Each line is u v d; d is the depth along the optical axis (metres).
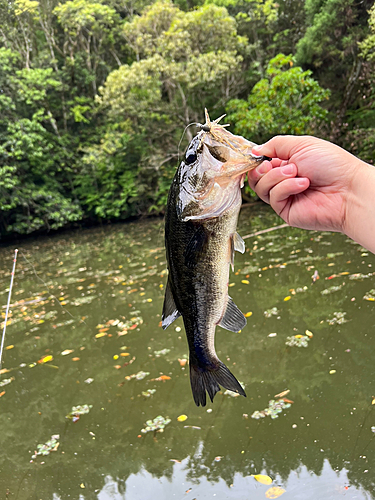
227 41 18.02
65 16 21.09
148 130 20.95
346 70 17.67
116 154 21.36
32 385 4.61
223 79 18.81
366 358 3.93
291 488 2.65
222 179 1.30
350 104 16.70
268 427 3.26
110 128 21.64
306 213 1.33
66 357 5.15
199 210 1.34
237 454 3.05
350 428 3.08
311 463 2.82
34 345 5.67
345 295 5.38
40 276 10.15
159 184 21.03
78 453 3.39
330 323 4.70
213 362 1.43
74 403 4.11
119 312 6.45
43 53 21.19
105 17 21.59
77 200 20.86
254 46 19.05
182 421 3.56
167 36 17.36
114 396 4.12
